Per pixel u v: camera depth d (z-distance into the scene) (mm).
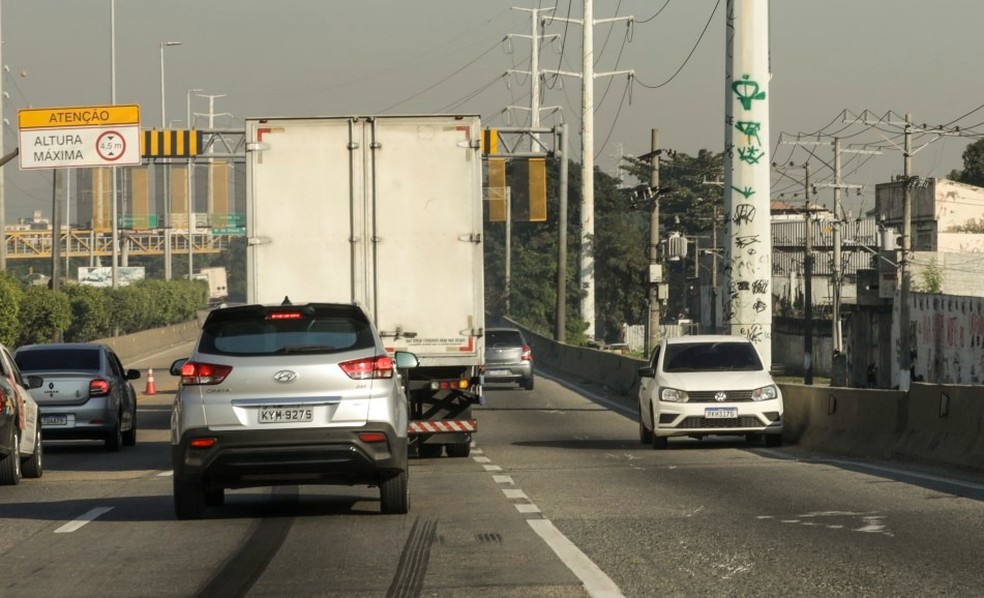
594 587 13633
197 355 19250
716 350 36000
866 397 31438
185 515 20094
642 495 22453
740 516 19172
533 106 123125
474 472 27766
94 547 17406
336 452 18953
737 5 47406
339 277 29234
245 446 18859
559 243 93625
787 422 36500
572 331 108125
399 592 13602
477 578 14320
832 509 19719
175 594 13859
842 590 13195
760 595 13047
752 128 47469
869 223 158875
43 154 68938
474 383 30984
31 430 28188
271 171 29234
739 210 47688
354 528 18750
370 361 19344
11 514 21422
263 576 14820
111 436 36562
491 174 99438
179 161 96625
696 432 33938
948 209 124438
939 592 12945
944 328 90938
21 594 14016
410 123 29312
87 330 112500
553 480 25578
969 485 22859
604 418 49062
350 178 29266
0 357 27391
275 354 19156
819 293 153625
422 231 29266
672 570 14602
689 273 179000
